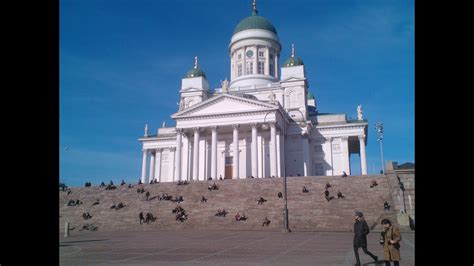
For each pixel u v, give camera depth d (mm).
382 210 42844
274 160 72875
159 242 29391
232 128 78000
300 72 88375
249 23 101688
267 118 74312
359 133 84750
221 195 51688
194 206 49312
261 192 51312
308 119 87625
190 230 42750
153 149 100688
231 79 101938
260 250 22812
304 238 31000
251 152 78500
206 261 18391
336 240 29109
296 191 50125
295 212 44625
